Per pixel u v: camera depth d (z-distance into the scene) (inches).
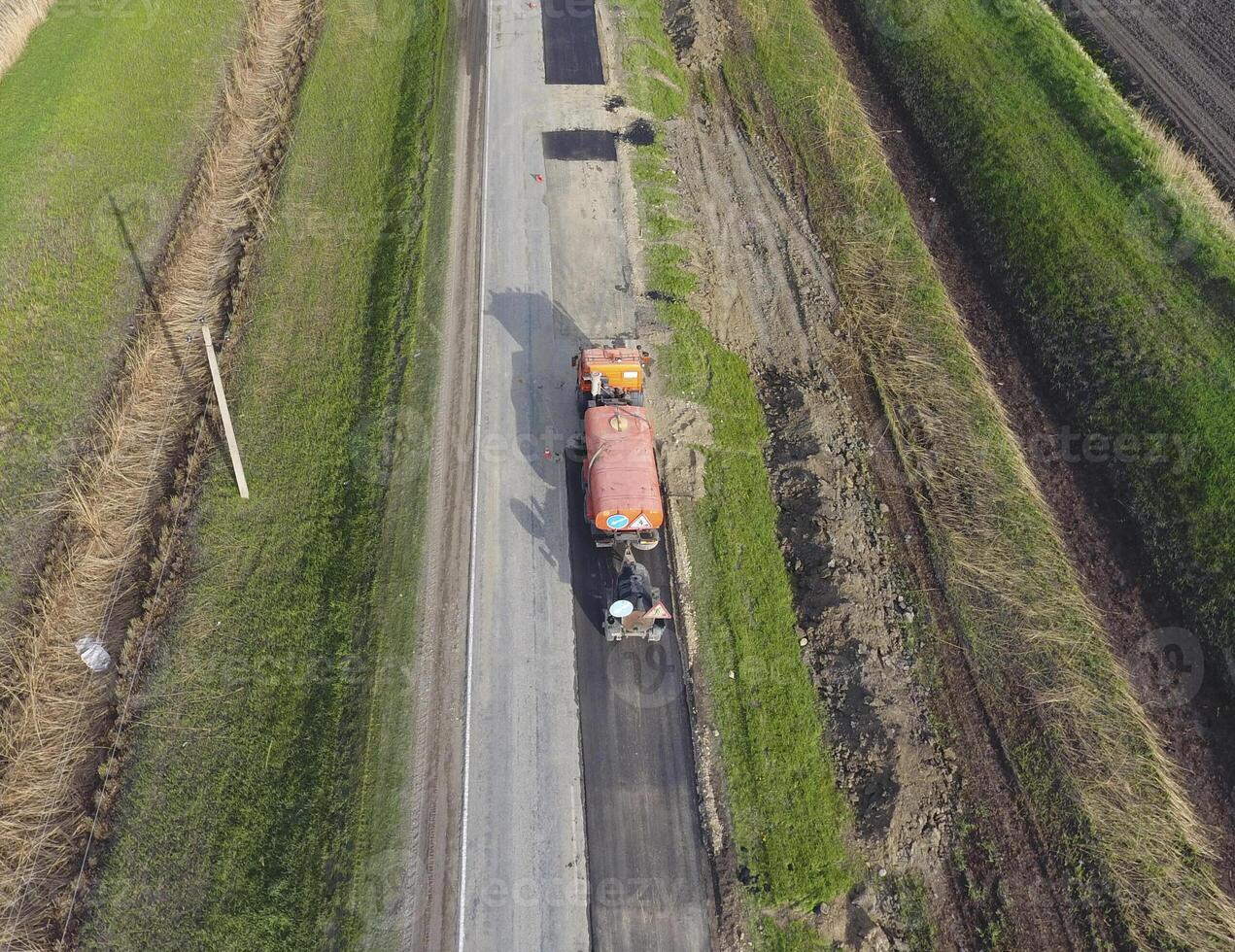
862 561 830.5
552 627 768.3
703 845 666.2
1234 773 742.5
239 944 605.6
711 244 1101.7
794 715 735.7
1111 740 733.3
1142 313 1002.7
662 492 851.4
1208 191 1168.8
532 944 617.3
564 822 669.3
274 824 657.6
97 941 606.5
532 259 1043.9
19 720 698.8
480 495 845.2
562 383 938.1
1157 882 663.8
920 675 764.6
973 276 1107.3
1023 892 660.1
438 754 694.5
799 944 630.5
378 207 1103.0
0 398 900.6
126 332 973.2
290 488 844.0
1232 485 862.5
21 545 805.9
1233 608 803.4
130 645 740.7
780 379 981.2
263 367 936.3
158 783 676.1
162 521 818.2
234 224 1087.0
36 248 1027.9
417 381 924.0
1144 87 1348.4
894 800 683.4
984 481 901.8
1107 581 855.1
